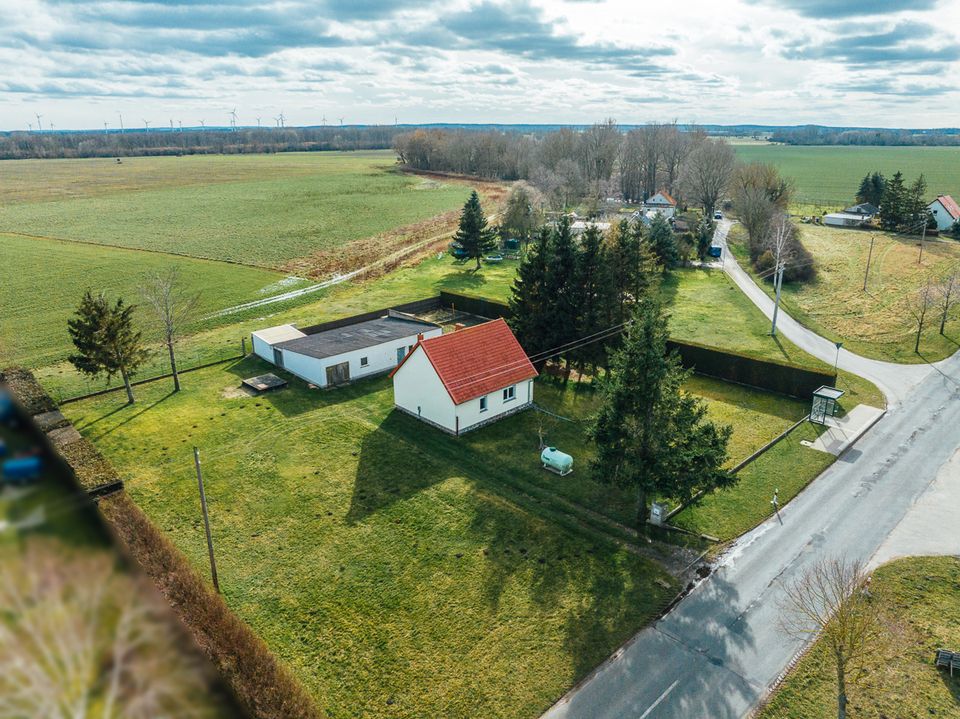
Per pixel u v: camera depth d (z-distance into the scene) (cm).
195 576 1630
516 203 10175
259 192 15988
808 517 3294
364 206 13688
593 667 2439
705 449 3070
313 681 2386
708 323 6406
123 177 19512
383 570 2941
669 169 15338
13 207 13312
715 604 2733
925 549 3019
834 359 5394
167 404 4569
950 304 6016
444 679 2400
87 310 4328
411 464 3797
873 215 11562
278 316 6612
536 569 2945
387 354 5234
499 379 4316
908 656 2434
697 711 2252
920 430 4131
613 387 3209
